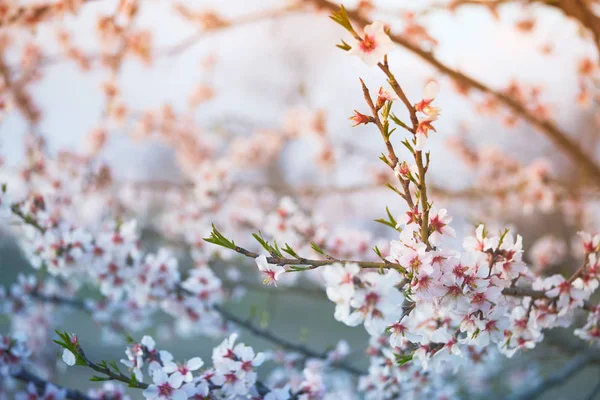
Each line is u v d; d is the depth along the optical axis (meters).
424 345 1.27
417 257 1.21
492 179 2.77
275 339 1.73
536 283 1.30
